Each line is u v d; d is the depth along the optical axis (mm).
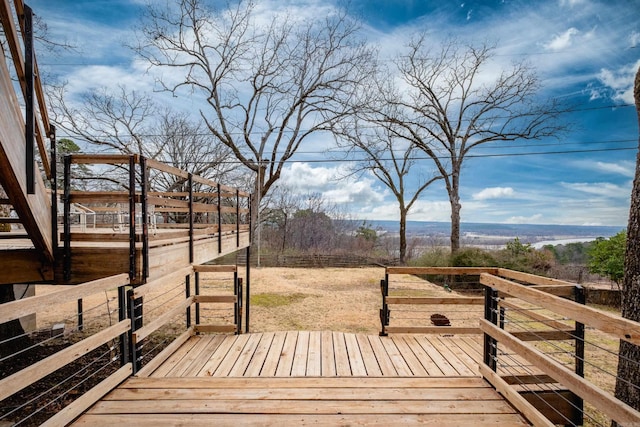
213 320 7566
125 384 2785
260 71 19141
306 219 29453
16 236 2973
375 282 12953
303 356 3793
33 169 2545
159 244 3443
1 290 5117
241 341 4297
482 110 17781
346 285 12312
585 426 3682
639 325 1598
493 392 2711
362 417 2314
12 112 2355
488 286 3084
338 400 2555
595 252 13016
